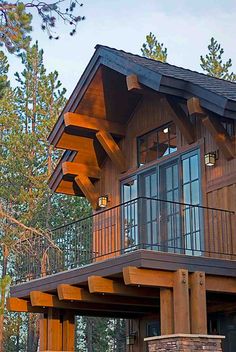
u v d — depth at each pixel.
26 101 29.75
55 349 11.84
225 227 10.75
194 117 11.91
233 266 10.14
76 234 13.46
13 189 26.27
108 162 14.16
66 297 10.66
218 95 10.20
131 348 13.55
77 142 13.84
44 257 14.71
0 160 26.94
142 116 13.41
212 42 29.02
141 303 11.55
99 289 10.01
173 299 9.55
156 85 10.81
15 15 10.68
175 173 12.27
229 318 11.41
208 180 11.32
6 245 21.33
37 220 25.92
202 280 9.63
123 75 12.82
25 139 27.09
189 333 9.26
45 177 26.62
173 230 11.98
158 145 12.92
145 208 12.85
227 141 10.84
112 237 13.52
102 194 14.10
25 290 11.88
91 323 26.83
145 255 9.36
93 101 13.12
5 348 26.22
